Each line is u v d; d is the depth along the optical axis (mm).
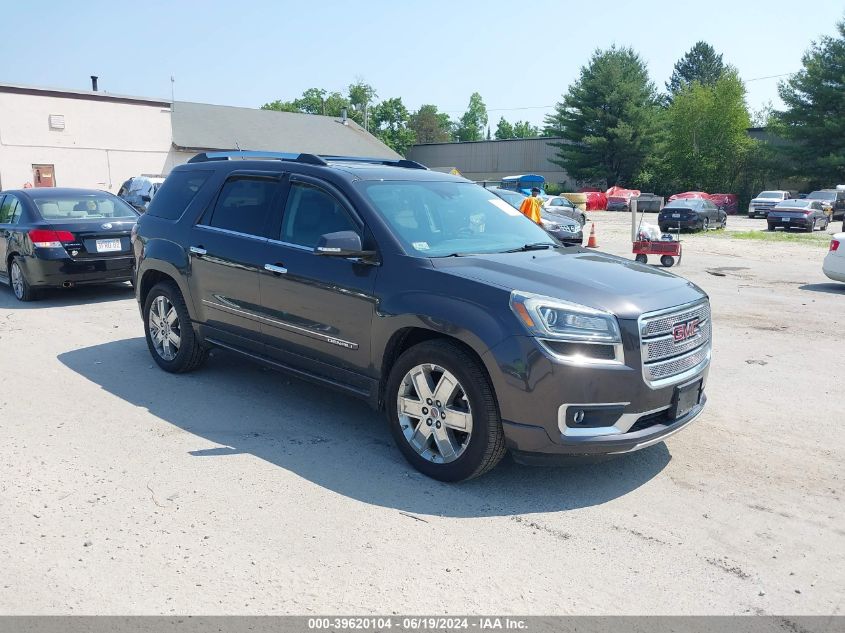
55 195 10391
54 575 3248
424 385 4324
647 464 4656
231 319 5648
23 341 7719
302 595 3129
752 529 3811
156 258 6258
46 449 4695
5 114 32531
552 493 4207
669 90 113562
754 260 16875
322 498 4062
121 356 7098
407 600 3105
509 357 3883
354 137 54875
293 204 5273
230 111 50344
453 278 4238
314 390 6059
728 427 5363
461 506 4012
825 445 5016
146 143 37438
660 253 15539
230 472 4387
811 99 51281
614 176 65188
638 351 3945
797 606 3133
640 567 3418
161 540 3564
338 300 4746
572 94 65000
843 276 11852
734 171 58969
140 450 4703
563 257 4812
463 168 80188
